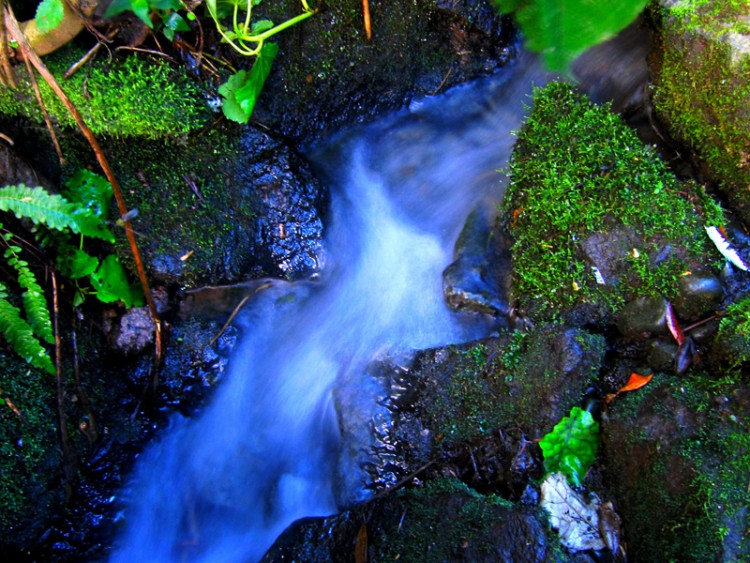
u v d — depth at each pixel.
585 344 0.51
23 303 0.54
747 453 0.44
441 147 0.68
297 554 0.52
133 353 0.61
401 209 0.67
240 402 0.63
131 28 0.52
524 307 0.55
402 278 0.63
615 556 0.47
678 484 0.45
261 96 0.59
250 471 0.60
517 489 0.51
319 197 0.63
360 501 0.55
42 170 0.55
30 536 0.53
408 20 0.60
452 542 0.48
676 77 0.52
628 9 0.32
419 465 0.55
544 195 0.54
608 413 0.50
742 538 0.42
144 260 0.58
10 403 0.51
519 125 0.67
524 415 0.53
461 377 0.55
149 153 0.56
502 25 0.63
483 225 0.62
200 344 0.62
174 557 0.58
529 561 0.45
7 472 0.51
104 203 0.55
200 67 0.54
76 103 0.52
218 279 0.61
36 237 0.53
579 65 0.62
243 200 0.60
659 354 0.50
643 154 0.53
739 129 0.48
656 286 0.50
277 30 0.52
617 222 0.52
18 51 0.50
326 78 0.61
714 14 0.49
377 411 0.57
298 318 0.64
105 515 0.57
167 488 0.60
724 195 0.52
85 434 0.57
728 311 0.48
